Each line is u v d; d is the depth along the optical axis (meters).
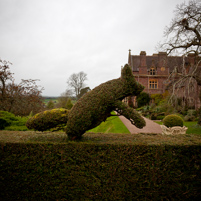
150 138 3.50
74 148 2.88
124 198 2.82
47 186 2.90
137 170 2.85
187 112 18.61
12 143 2.94
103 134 4.12
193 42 12.09
